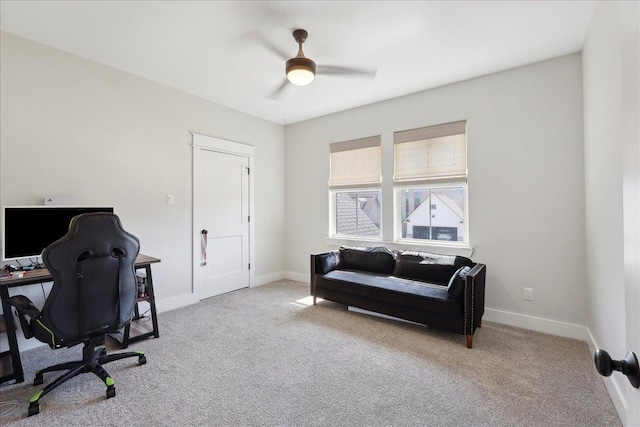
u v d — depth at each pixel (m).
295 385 2.00
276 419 1.68
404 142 3.70
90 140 2.88
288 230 4.96
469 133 3.22
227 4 2.09
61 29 2.38
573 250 2.70
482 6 2.10
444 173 3.40
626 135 0.66
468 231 3.25
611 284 1.91
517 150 2.96
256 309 3.48
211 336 2.75
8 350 2.46
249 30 2.39
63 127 2.72
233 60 2.87
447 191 3.49
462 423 1.65
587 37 2.39
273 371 2.17
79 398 1.86
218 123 4.00
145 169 3.28
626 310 0.67
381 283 3.10
